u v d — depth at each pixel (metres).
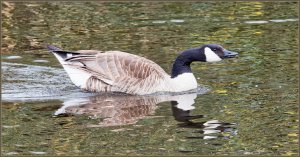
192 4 26.70
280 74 18.53
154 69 18.08
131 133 14.00
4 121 14.90
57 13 25.47
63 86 18.16
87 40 21.89
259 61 19.86
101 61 18.02
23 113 15.54
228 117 15.05
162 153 12.82
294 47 21.03
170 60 19.89
